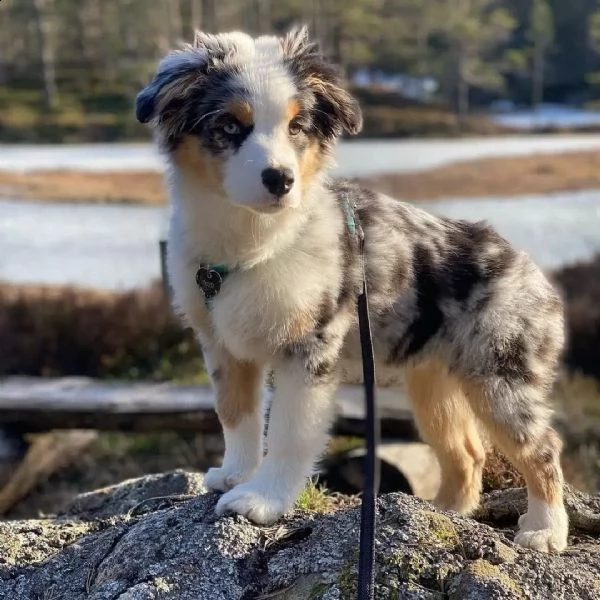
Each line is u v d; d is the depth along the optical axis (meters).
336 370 0.85
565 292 2.75
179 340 2.64
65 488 1.97
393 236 0.91
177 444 2.13
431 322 0.92
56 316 2.62
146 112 0.83
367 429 0.77
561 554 0.81
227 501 0.81
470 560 0.72
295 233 0.83
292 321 0.82
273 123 0.81
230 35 0.88
